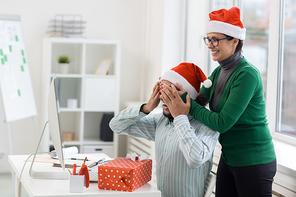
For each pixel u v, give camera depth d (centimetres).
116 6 436
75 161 215
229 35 174
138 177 165
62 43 422
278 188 195
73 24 420
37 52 412
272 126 262
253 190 174
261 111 178
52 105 171
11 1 402
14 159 215
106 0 432
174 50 391
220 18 178
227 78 180
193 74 183
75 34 419
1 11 400
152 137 206
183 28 389
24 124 415
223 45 176
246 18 288
